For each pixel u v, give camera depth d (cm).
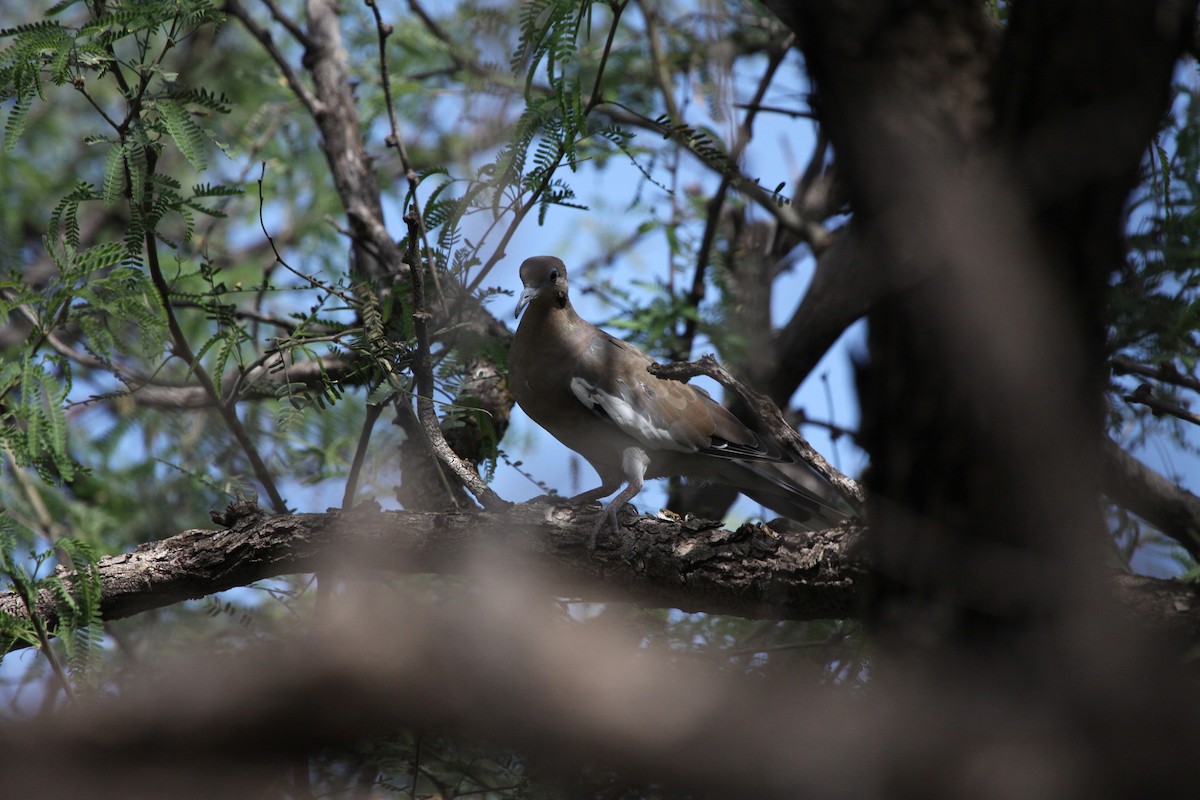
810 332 1135
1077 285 525
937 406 536
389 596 834
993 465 529
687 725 453
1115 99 511
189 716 430
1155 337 795
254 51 1656
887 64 549
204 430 1291
